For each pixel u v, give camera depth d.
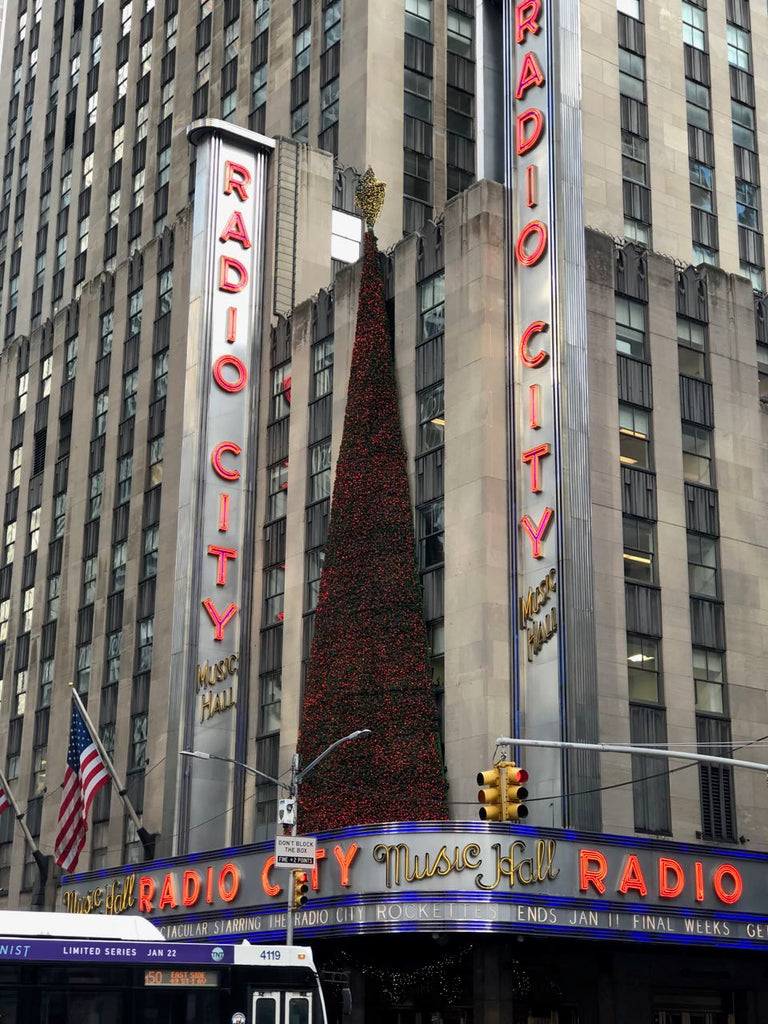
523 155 51.75
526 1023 45.81
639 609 48.91
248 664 58.06
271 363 61.50
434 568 49.53
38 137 98.25
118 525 68.31
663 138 63.19
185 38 84.88
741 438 54.09
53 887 65.25
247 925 46.88
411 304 53.56
